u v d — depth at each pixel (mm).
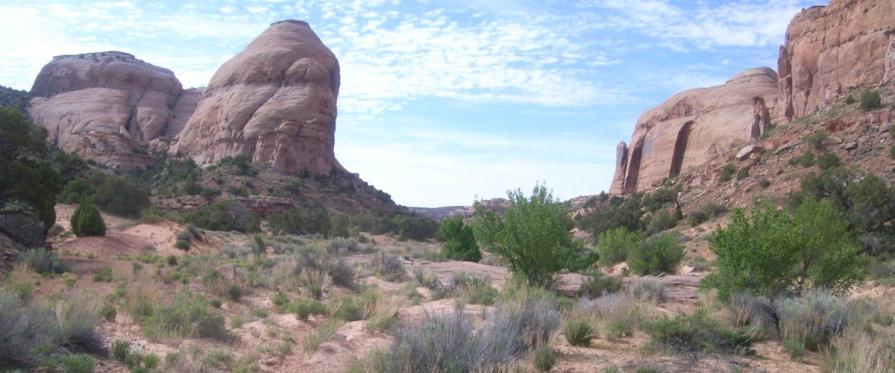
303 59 131375
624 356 8023
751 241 13039
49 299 11523
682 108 118062
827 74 71312
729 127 103188
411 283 19859
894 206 31906
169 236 35656
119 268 18016
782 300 10594
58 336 7844
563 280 18547
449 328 7613
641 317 10609
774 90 106000
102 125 134250
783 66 81938
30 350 7145
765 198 48656
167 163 113875
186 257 26141
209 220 58938
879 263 24141
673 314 12133
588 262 23062
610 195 121000
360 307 13484
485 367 6723
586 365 7551
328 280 18219
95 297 11164
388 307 12336
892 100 54438
